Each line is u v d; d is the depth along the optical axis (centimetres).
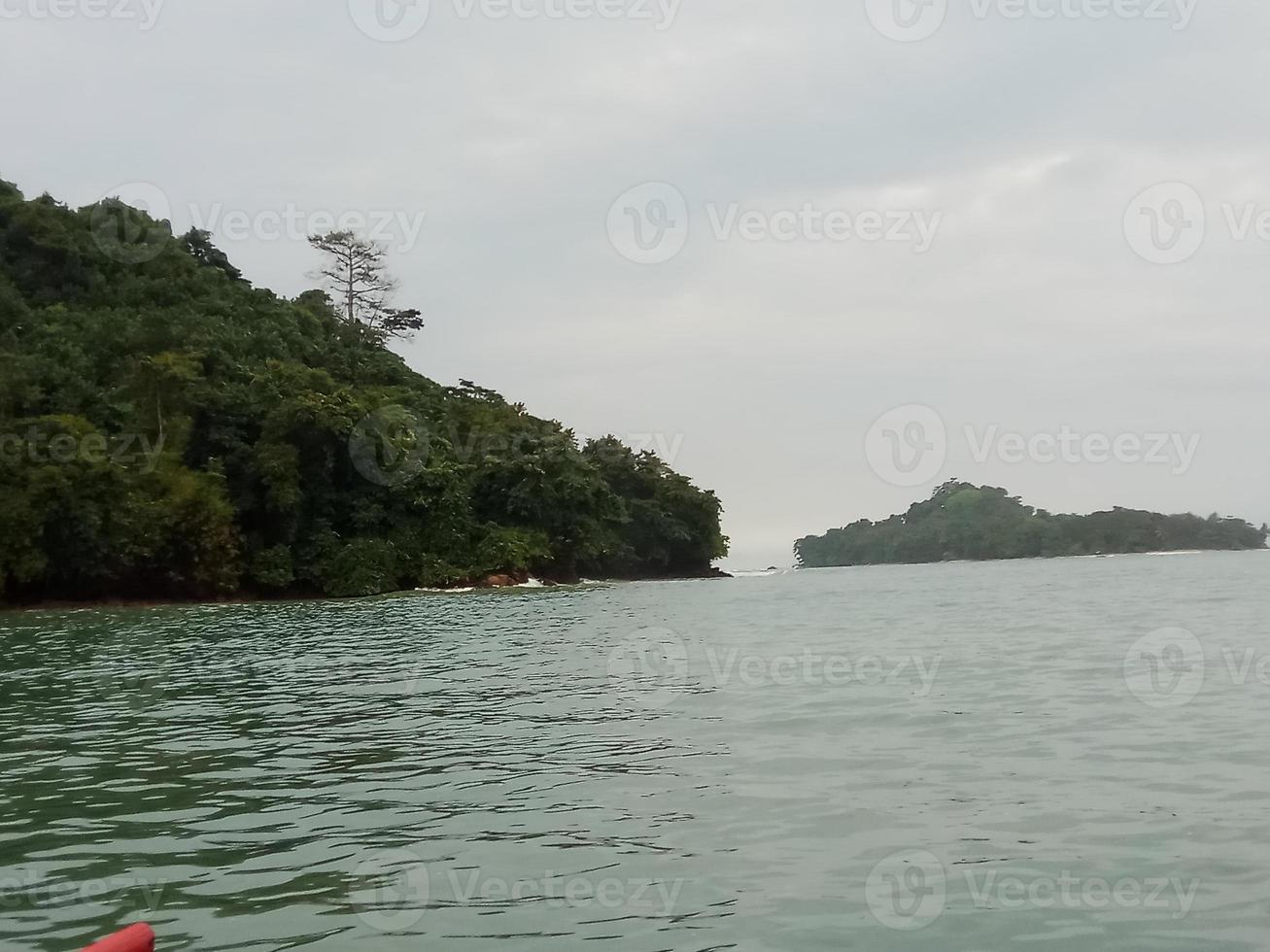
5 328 7344
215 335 7544
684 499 9281
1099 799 936
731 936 651
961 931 653
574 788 1023
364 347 9825
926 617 3186
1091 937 639
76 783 1109
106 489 5400
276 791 1052
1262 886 713
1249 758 1077
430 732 1363
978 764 1081
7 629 3672
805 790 991
